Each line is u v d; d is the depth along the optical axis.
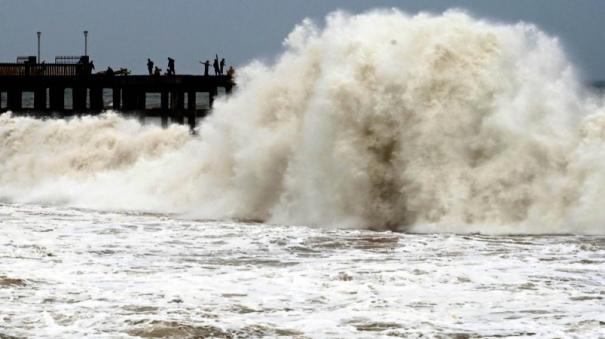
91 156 86.06
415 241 51.84
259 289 38.06
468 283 39.41
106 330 31.84
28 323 32.78
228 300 36.06
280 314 34.00
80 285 38.75
